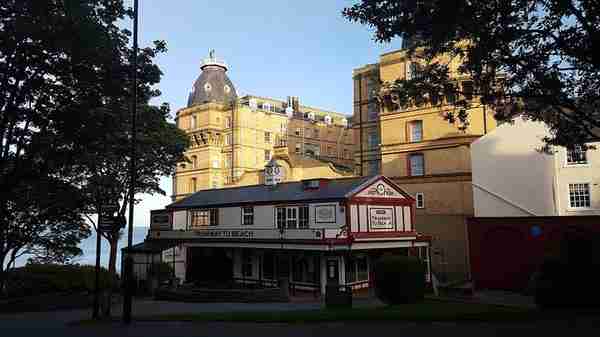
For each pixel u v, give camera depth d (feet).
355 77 177.06
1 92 51.75
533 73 45.91
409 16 44.60
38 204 76.54
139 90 61.16
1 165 55.36
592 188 101.19
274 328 44.27
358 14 46.26
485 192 111.65
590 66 48.42
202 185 228.43
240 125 225.15
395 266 58.90
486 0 42.14
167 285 108.78
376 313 48.49
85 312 84.64
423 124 142.31
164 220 144.36
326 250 100.12
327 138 265.75
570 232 85.61
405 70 145.89
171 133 120.88
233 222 126.31
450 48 48.29
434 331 38.17
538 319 41.19
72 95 55.36
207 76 254.68
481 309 53.26
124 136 80.84
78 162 70.95
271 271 116.78
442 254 130.52
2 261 77.00
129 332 46.24
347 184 110.93
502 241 95.55
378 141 168.04
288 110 252.01
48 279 101.71
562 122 58.44
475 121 134.10
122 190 107.24
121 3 57.06
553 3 41.52
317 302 86.94
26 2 49.14
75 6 50.03
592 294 49.19
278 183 130.52
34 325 60.03
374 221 108.17
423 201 139.95
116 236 123.44
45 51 51.11
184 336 41.68
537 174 106.63
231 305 83.61
